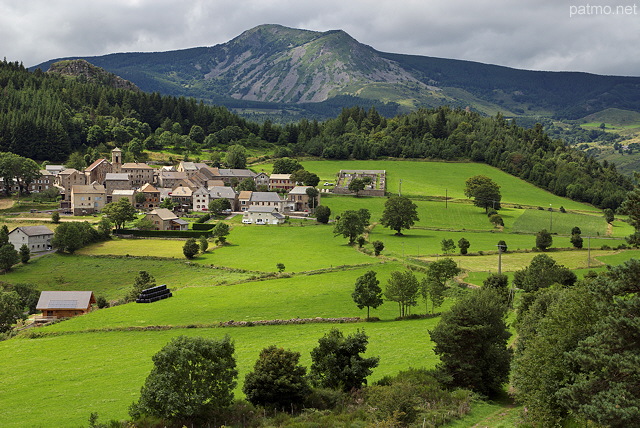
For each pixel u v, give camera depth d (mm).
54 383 76688
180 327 104312
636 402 42750
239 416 63594
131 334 101688
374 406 63969
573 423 54469
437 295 108500
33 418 64375
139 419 61625
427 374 73125
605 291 50375
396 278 107625
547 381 55469
